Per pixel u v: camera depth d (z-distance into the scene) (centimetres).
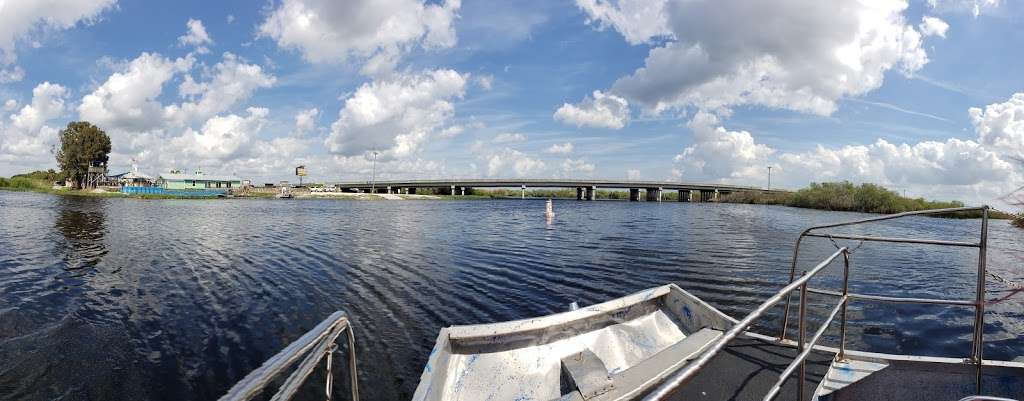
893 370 411
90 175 9550
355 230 2823
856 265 1706
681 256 1853
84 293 1137
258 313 977
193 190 8775
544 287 1266
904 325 934
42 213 3719
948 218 4888
